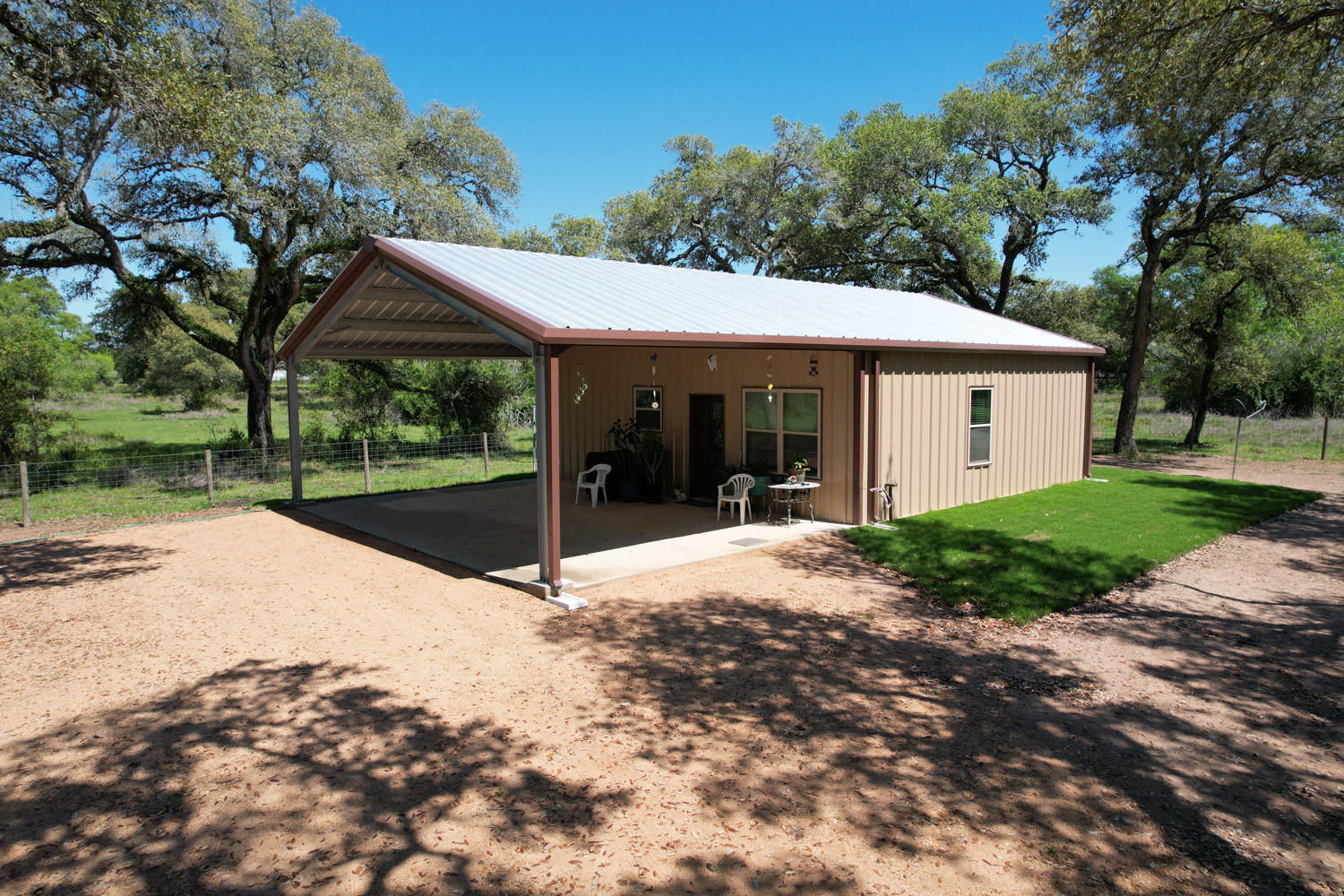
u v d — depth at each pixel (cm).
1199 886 338
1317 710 529
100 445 2331
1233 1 938
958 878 340
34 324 2303
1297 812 401
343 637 656
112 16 945
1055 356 1484
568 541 1027
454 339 1403
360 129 1817
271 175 1659
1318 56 1022
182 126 1070
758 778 425
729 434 1288
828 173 2667
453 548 983
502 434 2431
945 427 1230
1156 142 1905
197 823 380
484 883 334
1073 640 666
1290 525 1155
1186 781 431
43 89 1020
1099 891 333
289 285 2030
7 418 1709
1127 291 2662
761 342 905
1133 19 955
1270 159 1895
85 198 1595
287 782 418
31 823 380
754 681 564
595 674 575
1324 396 2820
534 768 434
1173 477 1633
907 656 621
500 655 613
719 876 340
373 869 344
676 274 1305
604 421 1523
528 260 1113
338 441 2188
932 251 2602
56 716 501
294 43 1909
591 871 343
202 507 1324
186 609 736
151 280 2047
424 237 1955
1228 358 2373
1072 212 2394
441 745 462
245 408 4166
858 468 1092
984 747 466
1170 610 750
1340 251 3353
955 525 1097
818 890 331
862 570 884
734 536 1059
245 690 543
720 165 3288
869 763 443
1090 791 418
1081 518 1159
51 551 994
